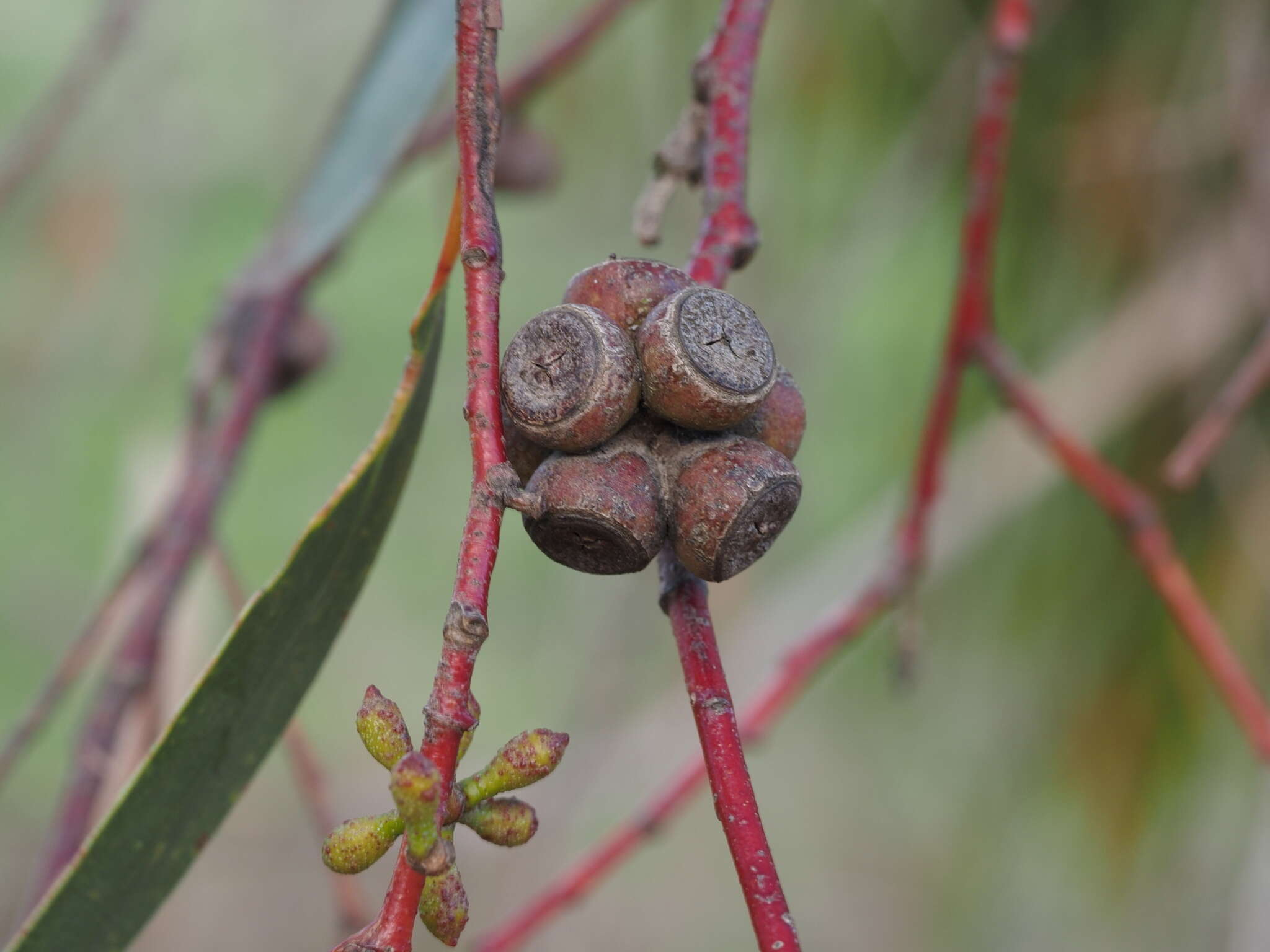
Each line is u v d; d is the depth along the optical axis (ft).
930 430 1.37
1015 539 2.33
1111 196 2.04
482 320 0.94
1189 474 1.25
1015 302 2.23
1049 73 2.06
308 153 2.43
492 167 0.96
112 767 1.27
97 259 2.54
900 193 2.07
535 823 0.92
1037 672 2.34
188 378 1.53
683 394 0.96
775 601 2.21
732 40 1.05
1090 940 2.47
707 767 0.94
